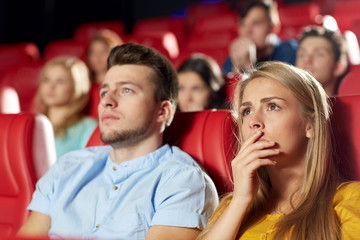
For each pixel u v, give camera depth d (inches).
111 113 41.5
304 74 33.8
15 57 142.1
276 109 32.9
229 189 42.2
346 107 38.7
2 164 49.1
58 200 43.0
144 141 42.3
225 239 32.6
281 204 34.1
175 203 38.4
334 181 32.6
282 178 34.1
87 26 172.9
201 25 154.9
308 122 32.9
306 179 32.6
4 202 49.2
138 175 41.3
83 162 44.7
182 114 46.1
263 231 32.9
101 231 39.5
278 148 32.5
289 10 143.1
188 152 43.8
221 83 72.1
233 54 84.0
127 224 39.1
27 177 48.4
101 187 42.2
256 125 32.9
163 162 41.9
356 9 133.2
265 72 33.8
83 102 77.5
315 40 71.0
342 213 30.7
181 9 201.3
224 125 43.2
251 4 90.7
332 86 71.8
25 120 49.3
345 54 71.8
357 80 63.2
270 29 92.0
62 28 207.9
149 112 42.1
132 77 42.0
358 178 37.6
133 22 208.2
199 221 38.1
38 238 16.6
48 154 50.4
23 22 202.8
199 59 71.4
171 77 44.0
